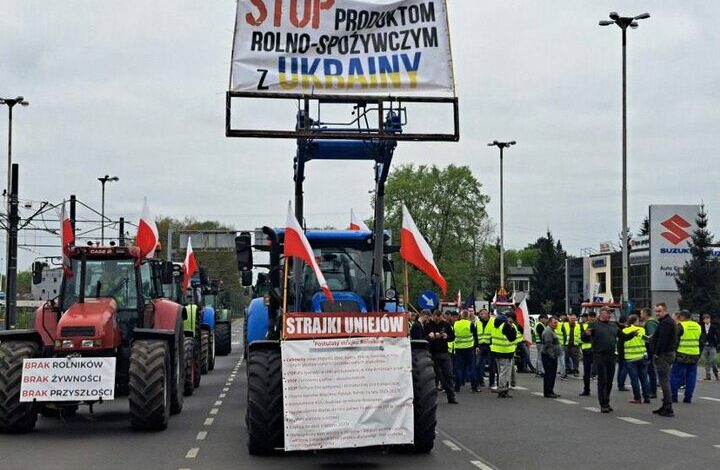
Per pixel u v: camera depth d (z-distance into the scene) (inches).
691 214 2065.7
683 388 950.4
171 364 627.5
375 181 536.1
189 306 906.7
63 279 604.1
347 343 441.4
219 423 610.2
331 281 539.5
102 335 555.5
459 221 3307.1
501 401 780.0
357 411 438.0
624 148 1473.9
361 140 525.7
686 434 558.9
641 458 463.8
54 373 539.5
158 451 486.9
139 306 619.2
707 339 1079.6
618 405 743.1
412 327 763.4
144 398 554.6
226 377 1074.1
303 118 518.9
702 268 2176.4
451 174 3309.5
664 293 2057.1
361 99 516.1
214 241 2090.3
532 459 460.8
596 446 506.9
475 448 500.1
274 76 512.4
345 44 518.6
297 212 550.6
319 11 517.7
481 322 898.1
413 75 517.7
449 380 760.3
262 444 464.1
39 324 589.6
